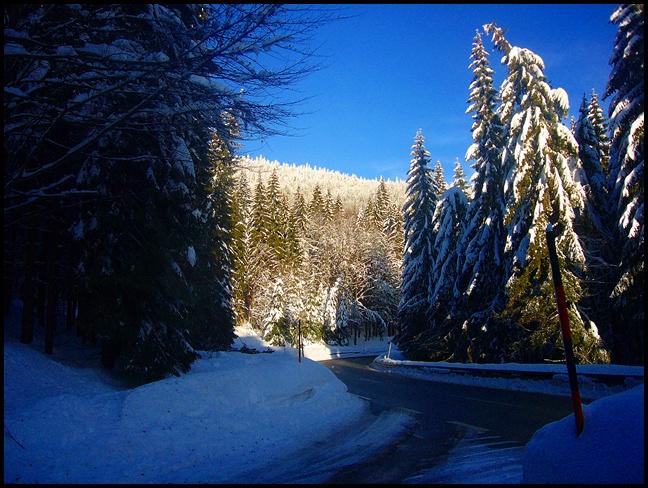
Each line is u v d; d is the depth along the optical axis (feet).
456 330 79.10
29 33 25.70
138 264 37.76
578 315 55.36
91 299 38.34
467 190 124.88
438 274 89.30
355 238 179.83
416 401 42.60
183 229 42.19
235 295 154.51
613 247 61.62
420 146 107.34
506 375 54.29
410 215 110.63
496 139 74.59
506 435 27.22
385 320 184.34
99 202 36.94
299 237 178.40
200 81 26.84
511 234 61.93
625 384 39.75
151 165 38.70
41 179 37.22
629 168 51.49
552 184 56.34
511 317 62.34
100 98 29.48
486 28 66.03
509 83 63.57
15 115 26.22
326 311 171.53
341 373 79.36
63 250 48.01
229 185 101.55
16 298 62.69
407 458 23.13
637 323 54.49
